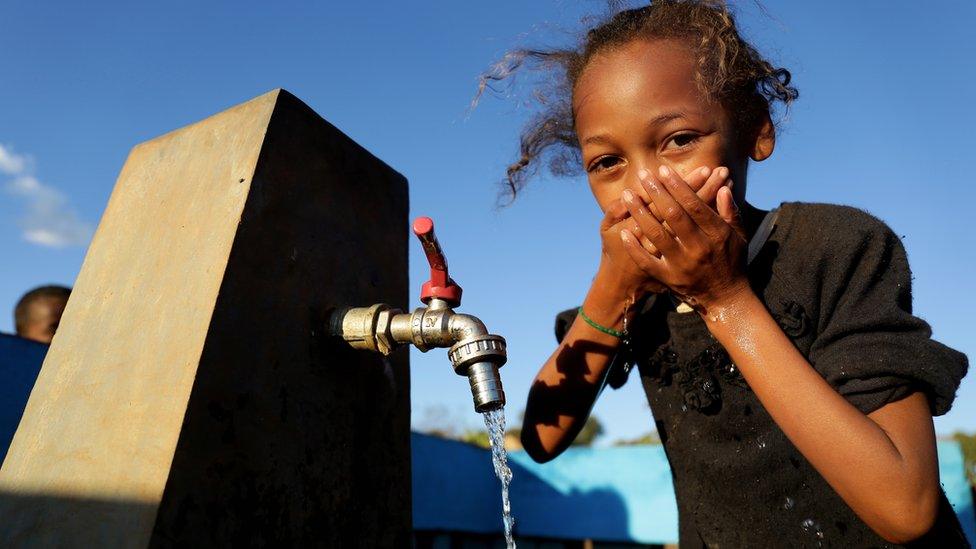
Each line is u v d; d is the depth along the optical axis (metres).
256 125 1.08
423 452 4.63
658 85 1.08
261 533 0.96
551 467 5.23
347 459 1.13
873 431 0.85
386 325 1.09
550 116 1.68
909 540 0.84
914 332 0.94
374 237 1.29
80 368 1.04
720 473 1.13
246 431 0.96
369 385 1.21
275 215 1.06
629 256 1.10
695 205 0.91
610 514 4.98
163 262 1.04
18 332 3.21
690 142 1.08
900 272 1.00
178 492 0.86
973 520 4.23
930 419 0.90
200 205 1.06
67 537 0.90
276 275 1.04
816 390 0.87
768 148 1.23
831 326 0.98
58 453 0.98
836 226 1.05
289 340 1.05
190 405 0.89
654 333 1.27
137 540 0.83
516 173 1.76
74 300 1.13
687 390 1.17
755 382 0.91
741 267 0.94
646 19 1.17
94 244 1.17
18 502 0.98
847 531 1.03
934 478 0.85
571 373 1.29
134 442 0.91
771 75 1.29
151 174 1.17
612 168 1.13
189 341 0.93
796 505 1.06
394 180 1.39
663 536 4.81
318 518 1.06
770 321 0.93
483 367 1.04
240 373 0.96
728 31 1.17
